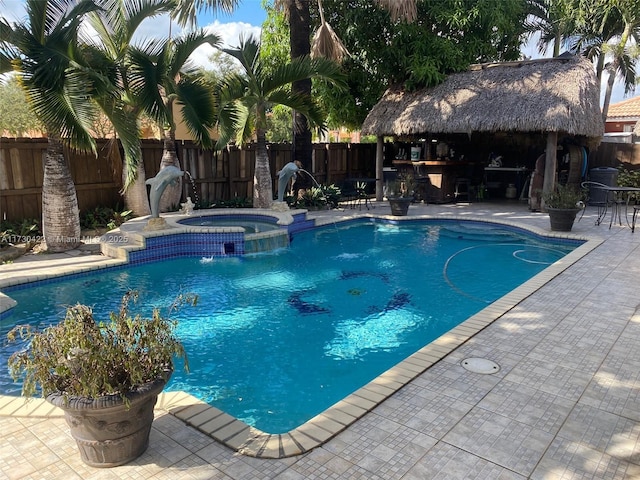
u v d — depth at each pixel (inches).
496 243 367.6
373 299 245.0
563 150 568.1
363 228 430.9
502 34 611.8
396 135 555.5
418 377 136.8
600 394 127.4
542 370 141.3
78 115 256.4
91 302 235.5
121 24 350.0
